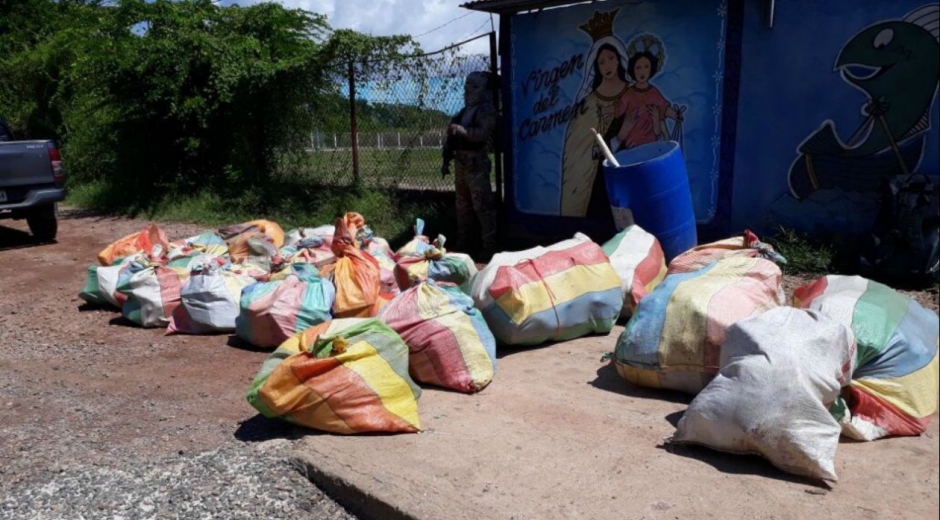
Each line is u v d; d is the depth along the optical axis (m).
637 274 5.59
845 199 6.55
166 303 6.16
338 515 3.21
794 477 3.19
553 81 8.20
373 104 10.31
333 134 11.04
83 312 6.85
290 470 3.55
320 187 11.25
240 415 4.25
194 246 7.30
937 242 5.68
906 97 6.13
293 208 11.00
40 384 4.94
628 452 3.49
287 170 11.98
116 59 12.40
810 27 6.50
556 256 5.27
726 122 7.08
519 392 4.33
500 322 4.95
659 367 4.09
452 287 4.77
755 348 3.36
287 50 13.09
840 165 6.54
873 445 3.46
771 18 6.63
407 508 3.04
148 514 3.22
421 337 4.38
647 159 7.14
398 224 9.45
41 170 10.36
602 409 4.03
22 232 11.77
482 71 8.24
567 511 2.99
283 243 7.89
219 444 3.85
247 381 4.85
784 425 3.16
